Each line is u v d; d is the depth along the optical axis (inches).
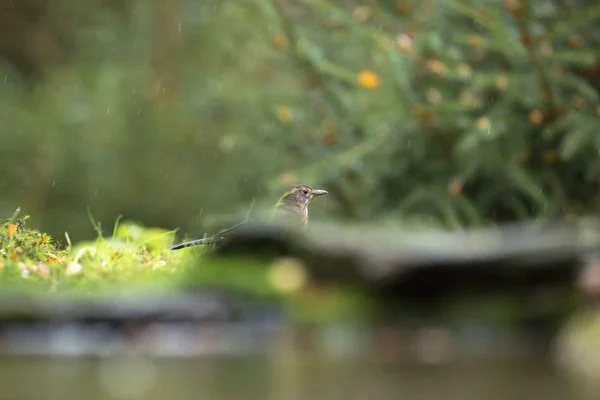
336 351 249.1
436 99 460.8
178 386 213.3
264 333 255.6
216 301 264.1
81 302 265.1
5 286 265.9
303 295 256.4
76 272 279.1
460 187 457.1
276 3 478.3
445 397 199.2
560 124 435.8
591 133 440.1
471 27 489.7
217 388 209.6
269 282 260.7
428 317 247.9
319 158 502.6
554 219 457.4
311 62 471.8
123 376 223.1
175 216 776.9
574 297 243.3
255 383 215.5
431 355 239.9
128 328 260.8
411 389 206.4
